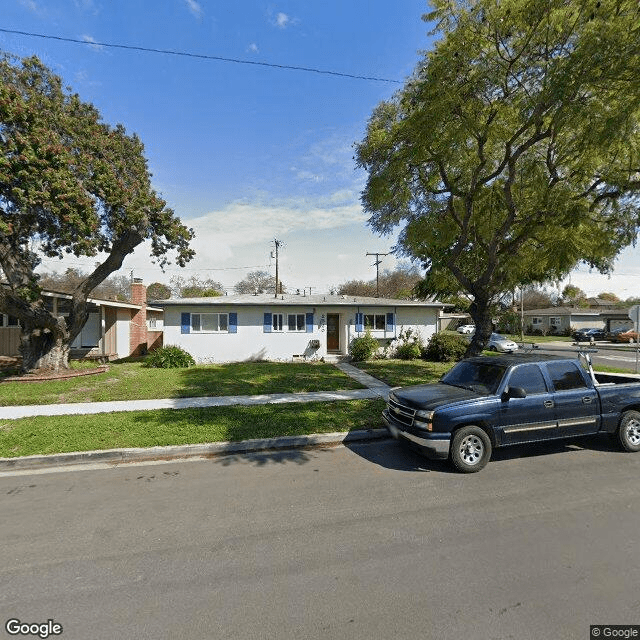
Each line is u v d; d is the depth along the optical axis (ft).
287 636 8.21
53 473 18.26
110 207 42.75
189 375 44.98
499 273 34.71
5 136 35.94
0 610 9.14
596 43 22.17
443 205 35.99
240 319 60.44
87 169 40.75
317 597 9.42
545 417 19.17
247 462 19.51
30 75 40.81
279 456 20.39
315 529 12.73
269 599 9.38
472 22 26.86
